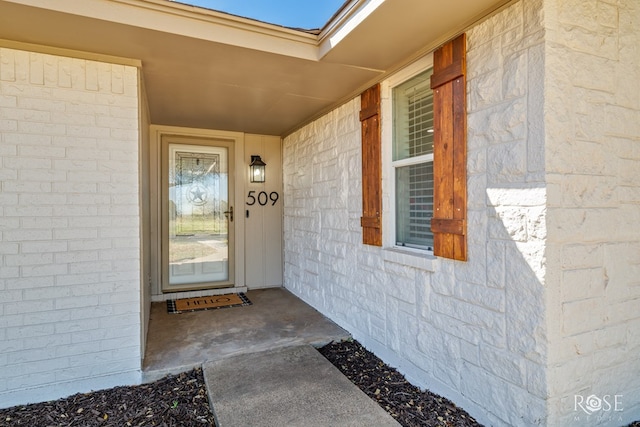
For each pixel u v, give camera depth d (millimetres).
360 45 2494
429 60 2592
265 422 2088
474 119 2164
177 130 4875
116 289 2664
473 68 2174
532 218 1829
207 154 5129
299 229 4863
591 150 1917
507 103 1961
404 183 2980
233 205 5258
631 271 2088
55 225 2508
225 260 5258
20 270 2430
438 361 2449
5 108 2389
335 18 2420
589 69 1913
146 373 2711
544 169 1773
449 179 2326
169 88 3336
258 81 3162
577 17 1881
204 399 2471
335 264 3857
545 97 1775
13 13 2053
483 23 2104
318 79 3113
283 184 5500
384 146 3061
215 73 2975
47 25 2195
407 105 2922
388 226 3055
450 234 2318
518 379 1902
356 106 3451
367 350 3254
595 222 1934
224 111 4145
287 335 3463
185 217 5016
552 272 1786
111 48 2518
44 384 2479
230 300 4746
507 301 1961
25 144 2436
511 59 1939
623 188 2043
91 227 2598
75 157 2553
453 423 2150
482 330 2115
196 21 2365
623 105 2037
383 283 3045
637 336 2115
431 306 2514
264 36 2562
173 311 4270
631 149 2072
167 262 4914
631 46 2072
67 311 2537
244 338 3389
